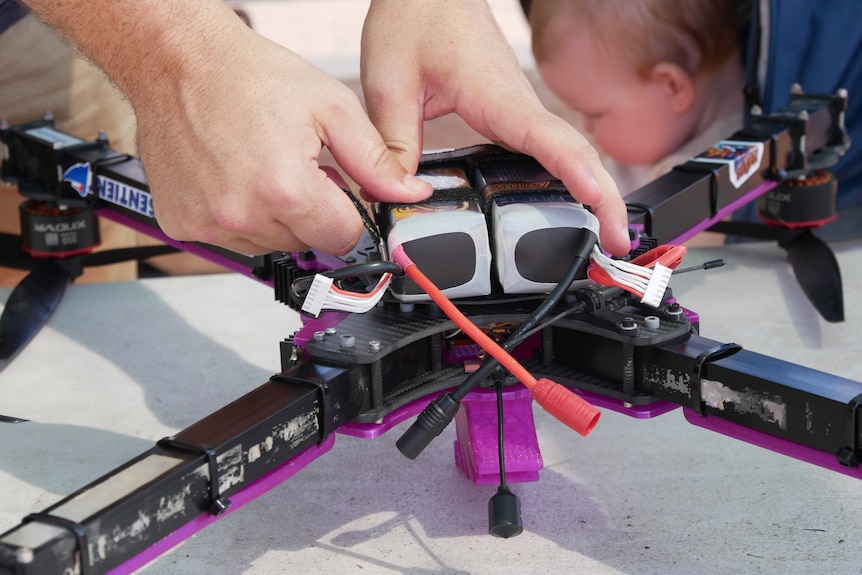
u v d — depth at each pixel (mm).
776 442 1097
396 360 1229
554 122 1320
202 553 1279
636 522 1322
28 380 1848
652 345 1188
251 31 1230
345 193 1313
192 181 1189
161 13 1160
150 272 3059
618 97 2934
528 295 1289
